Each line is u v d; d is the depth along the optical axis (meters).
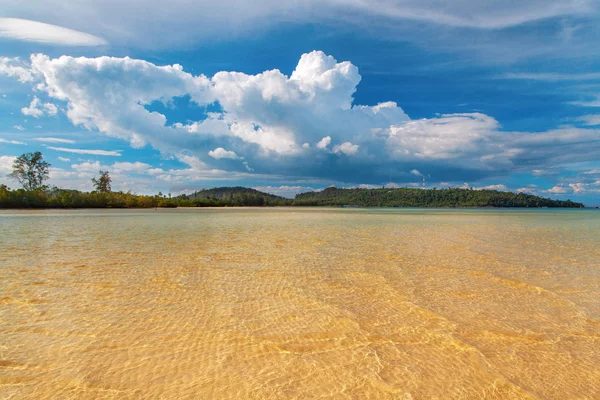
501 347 6.35
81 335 6.62
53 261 13.52
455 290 9.91
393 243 19.34
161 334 6.70
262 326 7.16
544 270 12.58
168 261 13.66
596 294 9.67
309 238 21.55
